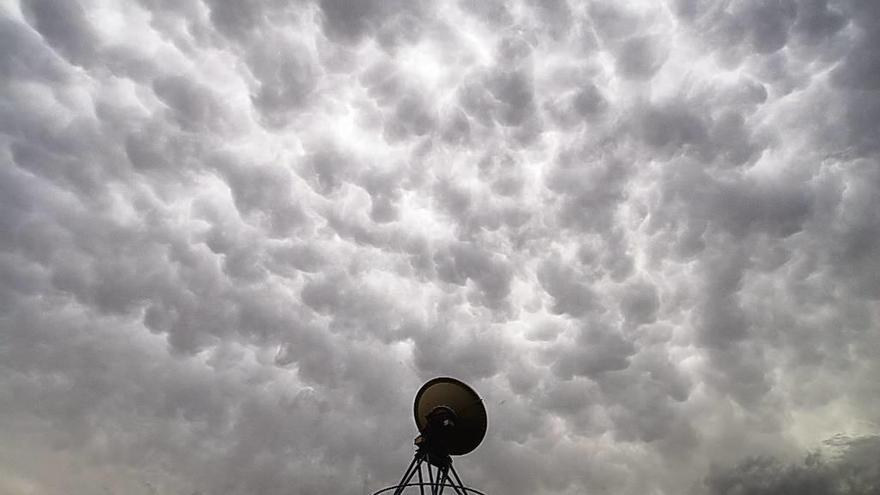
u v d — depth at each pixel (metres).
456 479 30.05
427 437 29.92
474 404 31.28
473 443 30.61
